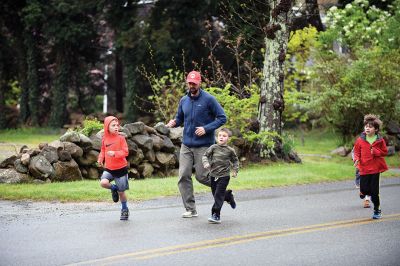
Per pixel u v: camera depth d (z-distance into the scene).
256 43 51.72
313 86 43.88
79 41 69.56
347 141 43.03
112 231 15.98
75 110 80.75
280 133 34.50
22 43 72.44
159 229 16.34
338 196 23.62
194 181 26.02
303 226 17.12
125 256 13.31
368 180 19.00
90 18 69.56
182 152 18.36
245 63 40.81
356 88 40.75
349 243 15.04
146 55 60.53
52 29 66.38
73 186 23.30
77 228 16.27
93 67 80.44
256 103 35.31
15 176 24.30
